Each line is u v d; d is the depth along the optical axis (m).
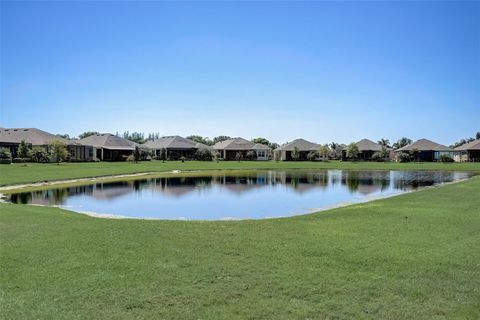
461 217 14.35
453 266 8.26
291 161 85.88
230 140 96.31
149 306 6.35
